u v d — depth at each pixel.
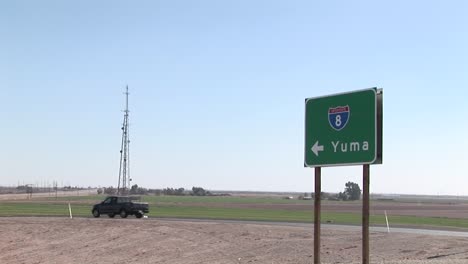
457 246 26.45
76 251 33.81
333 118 10.84
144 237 34.72
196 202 118.50
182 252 30.58
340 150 10.66
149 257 30.39
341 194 181.25
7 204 85.38
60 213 56.75
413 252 25.30
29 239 37.25
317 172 11.25
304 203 127.56
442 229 39.00
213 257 28.75
